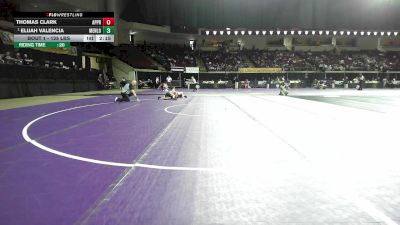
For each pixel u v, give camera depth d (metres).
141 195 3.41
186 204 3.17
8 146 5.95
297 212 2.97
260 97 22.02
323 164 4.62
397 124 8.75
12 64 20.11
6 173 4.23
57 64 27.06
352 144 6.05
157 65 44.84
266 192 3.50
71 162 4.78
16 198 3.34
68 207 3.10
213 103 16.59
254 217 2.88
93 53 34.78
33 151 5.52
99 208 3.08
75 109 13.32
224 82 46.09
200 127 8.27
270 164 4.64
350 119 9.84
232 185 3.73
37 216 2.90
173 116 10.77
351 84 45.00
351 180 3.88
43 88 23.53
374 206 3.09
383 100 18.70
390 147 5.78
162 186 3.70
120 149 5.67
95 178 4.00
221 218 2.86
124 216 2.89
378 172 4.20
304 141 6.36
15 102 16.91
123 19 44.06
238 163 4.70
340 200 3.25
